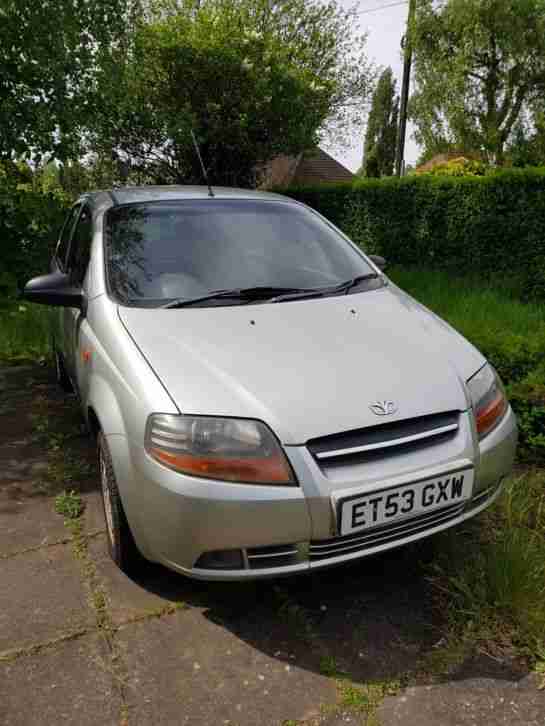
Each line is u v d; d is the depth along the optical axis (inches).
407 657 83.7
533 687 79.0
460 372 94.9
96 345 103.3
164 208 130.3
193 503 77.3
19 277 259.9
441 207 346.3
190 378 85.1
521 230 303.4
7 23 245.3
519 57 747.4
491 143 796.6
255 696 77.4
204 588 96.9
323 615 91.5
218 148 531.8
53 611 91.7
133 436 83.7
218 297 108.3
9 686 78.6
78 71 265.0
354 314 107.5
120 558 95.1
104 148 490.3
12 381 193.9
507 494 115.6
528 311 251.3
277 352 91.8
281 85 506.6
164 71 488.7
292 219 137.6
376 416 82.4
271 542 77.9
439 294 281.9
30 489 127.4
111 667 81.6
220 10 543.2
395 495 80.2
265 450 78.2
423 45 776.3
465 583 92.4
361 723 73.6
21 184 285.0
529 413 137.5
